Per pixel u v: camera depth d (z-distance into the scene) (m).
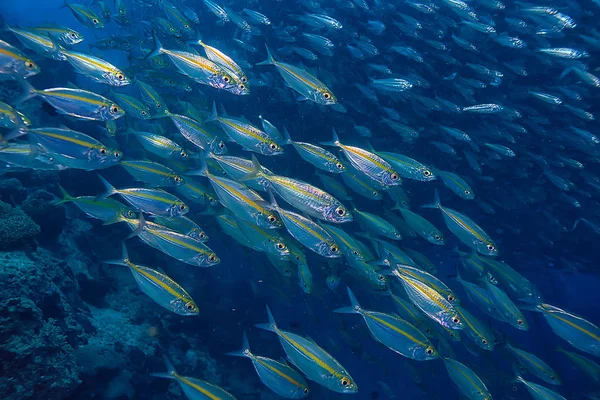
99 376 0.79
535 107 1.46
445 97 1.50
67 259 1.02
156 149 0.88
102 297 1.07
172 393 1.01
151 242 0.70
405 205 1.03
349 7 1.43
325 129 1.49
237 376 1.26
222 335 1.28
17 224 0.81
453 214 0.84
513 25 1.28
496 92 1.48
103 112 0.73
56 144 0.70
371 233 0.95
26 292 0.69
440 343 1.00
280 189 0.69
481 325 0.78
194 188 0.88
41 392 0.61
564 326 0.72
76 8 1.06
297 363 0.64
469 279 1.02
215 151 0.85
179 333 1.17
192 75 0.81
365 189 0.92
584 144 1.27
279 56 1.46
